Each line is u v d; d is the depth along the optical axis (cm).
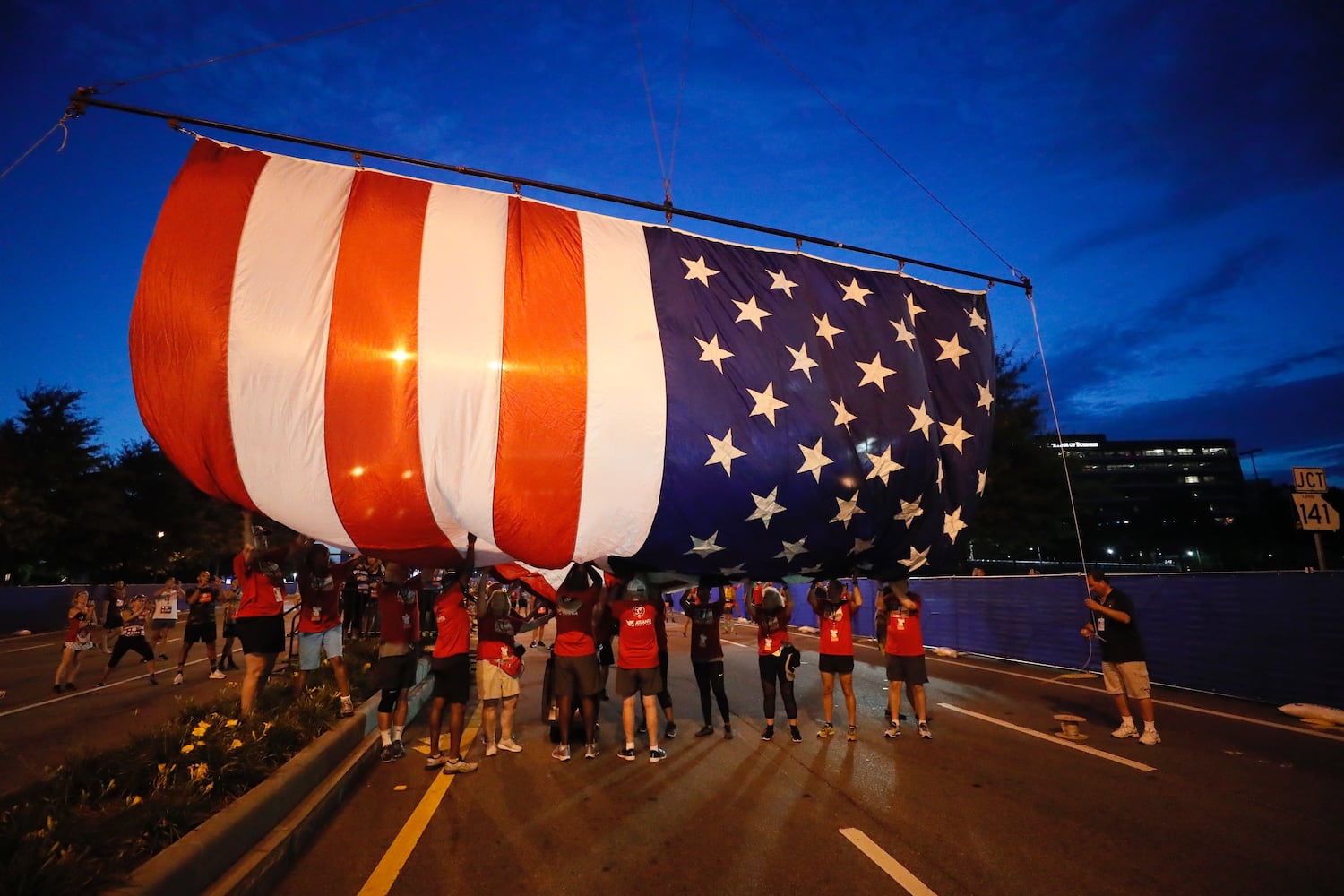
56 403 3291
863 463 639
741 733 802
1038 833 477
